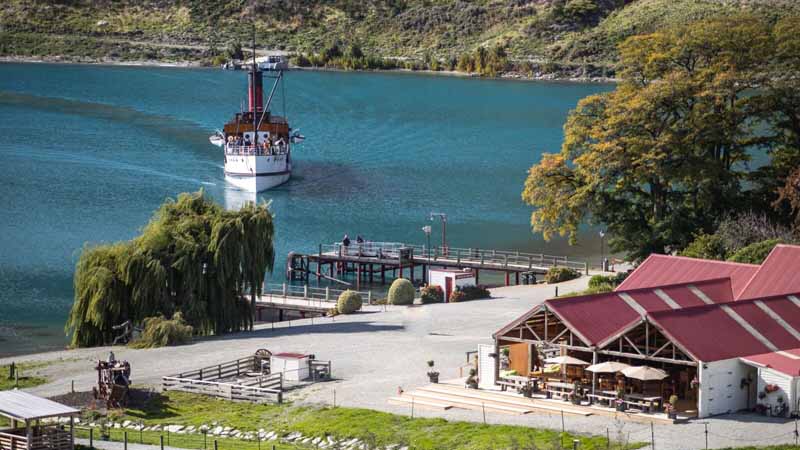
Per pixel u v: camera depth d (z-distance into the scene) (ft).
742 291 256.73
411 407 227.20
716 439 196.03
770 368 209.56
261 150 608.19
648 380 214.48
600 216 362.74
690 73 371.35
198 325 322.55
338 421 221.25
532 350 236.22
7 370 279.69
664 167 351.25
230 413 234.38
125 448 203.72
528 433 203.62
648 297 240.73
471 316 329.52
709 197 355.36
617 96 366.43
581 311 228.63
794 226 339.77
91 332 317.63
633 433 200.95
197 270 324.39
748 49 370.53
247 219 331.36
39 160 643.45
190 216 338.13
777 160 372.99
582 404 220.02
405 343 292.81
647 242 354.33
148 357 287.48
